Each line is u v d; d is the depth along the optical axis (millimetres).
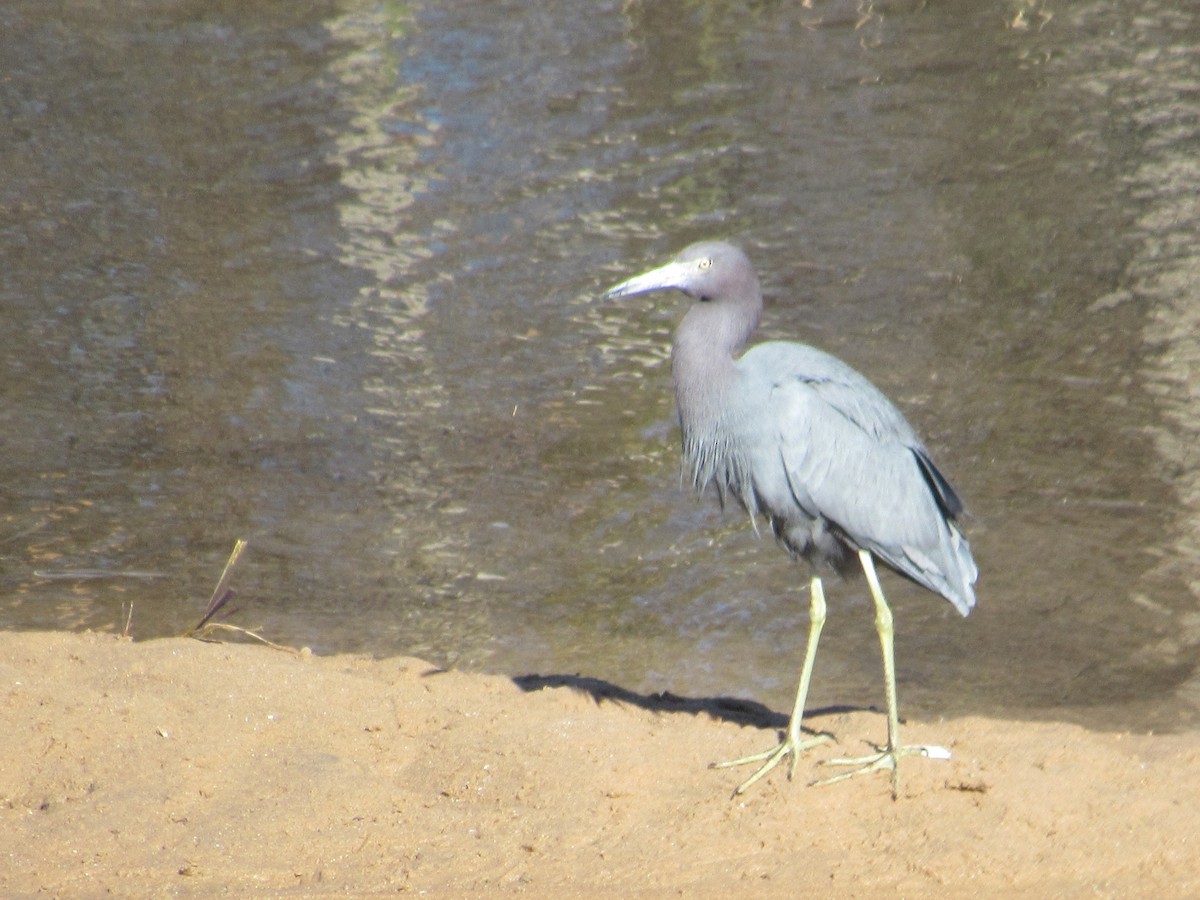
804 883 7160
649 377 16047
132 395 15672
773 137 22469
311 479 14133
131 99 23812
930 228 19438
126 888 7195
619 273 18297
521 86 24391
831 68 25203
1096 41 26297
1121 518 13234
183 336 16938
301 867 7406
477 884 7215
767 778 8195
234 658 9469
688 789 8141
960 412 15125
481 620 11875
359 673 9828
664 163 21562
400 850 7566
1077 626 11773
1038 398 15391
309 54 25672
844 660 11414
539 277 18281
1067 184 20734
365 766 8406
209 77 24703
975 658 11430
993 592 12289
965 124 22812
